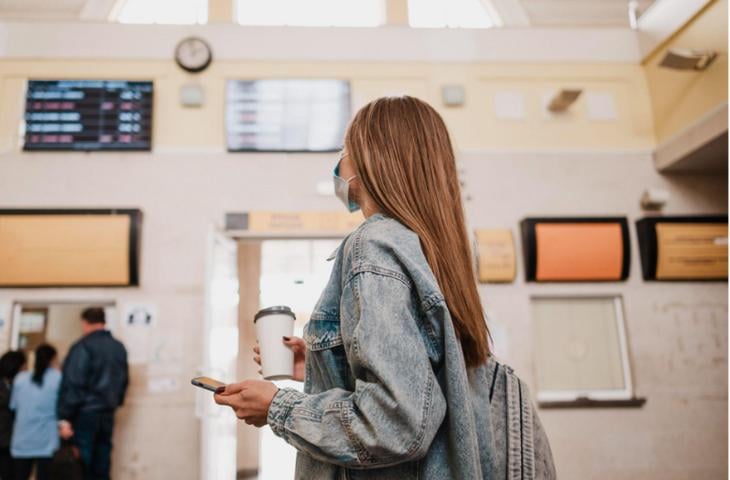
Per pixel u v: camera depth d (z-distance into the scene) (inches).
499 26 176.2
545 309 157.6
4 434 132.4
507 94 167.2
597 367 154.8
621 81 170.7
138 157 155.2
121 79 157.8
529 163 163.3
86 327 137.8
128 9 186.2
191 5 187.3
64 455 126.7
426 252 28.2
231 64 161.6
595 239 155.5
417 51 167.3
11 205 149.9
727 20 137.2
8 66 156.8
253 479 208.1
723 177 165.2
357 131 32.0
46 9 180.1
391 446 23.4
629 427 148.6
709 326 155.6
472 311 28.5
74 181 152.6
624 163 164.9
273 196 155.6
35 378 132.5
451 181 31.3
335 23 190.7
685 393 151.6
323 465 28.1
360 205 33.4
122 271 146.5
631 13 177.0
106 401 131.0
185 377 144.3
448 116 164.6
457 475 25.4
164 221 152.6
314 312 30.1
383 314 25.0
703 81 145.5
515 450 29.8
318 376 30.0
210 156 156.6
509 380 31.8
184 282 149.5
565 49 171.2
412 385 23.9
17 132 153.9
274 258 247.6
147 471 139.0
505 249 155.3
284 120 158.9
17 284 145.2
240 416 28.1
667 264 155.4
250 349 222.5
